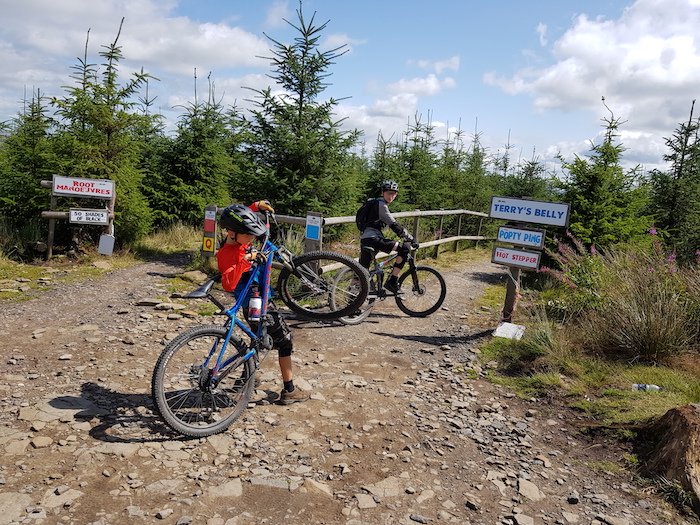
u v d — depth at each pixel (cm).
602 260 675
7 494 262
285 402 399
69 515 252
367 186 1266
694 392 411
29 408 353
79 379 408
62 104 870
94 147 880
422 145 1398
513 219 597
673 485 302
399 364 505
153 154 1172
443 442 358
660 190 1127
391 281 659
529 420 399
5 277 723
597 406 407
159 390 322
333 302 606
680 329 498
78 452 307
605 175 886
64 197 887
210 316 602
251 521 261
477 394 443
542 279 907
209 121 1137
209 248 808
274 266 706
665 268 606
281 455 327
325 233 916
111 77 926
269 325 380
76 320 559
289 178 870
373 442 352
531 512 284
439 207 1481
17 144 950
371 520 268
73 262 838
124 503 266
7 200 895
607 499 299
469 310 720
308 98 892
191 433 333
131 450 314
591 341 529
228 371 358
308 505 277
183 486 285
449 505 286
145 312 601
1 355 447
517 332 569
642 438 356
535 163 1545
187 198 1092
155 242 1030
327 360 505
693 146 1117
